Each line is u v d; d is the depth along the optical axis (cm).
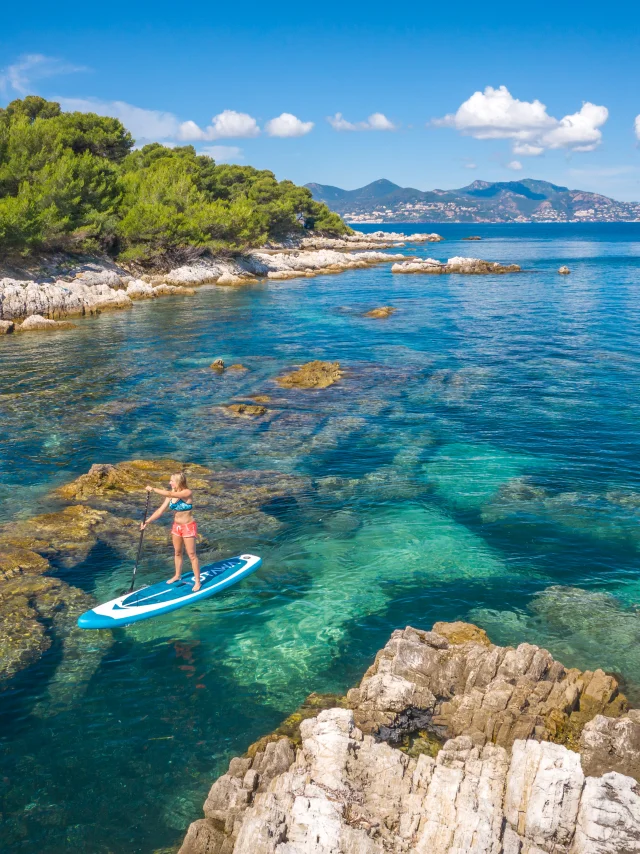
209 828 720
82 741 897
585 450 2036
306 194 15188
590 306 5319
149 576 1329
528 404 2534
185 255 7312
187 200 7669
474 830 663
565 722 868
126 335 3991
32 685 1007
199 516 1580
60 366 3128
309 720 857
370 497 1697
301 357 3384
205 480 1786
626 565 1366
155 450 2016
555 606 1217
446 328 4306
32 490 1723
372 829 686
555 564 1371
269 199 13038
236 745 891
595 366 3172
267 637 1132
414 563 1376
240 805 737
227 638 1129
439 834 672
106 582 1304
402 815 706
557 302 5594
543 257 11819
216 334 4044
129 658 1077
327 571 1346
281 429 2220
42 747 885
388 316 4812
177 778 835
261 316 4806
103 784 826
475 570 1347
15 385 2764
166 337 3928
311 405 2516
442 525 1545
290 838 667
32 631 1135
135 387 2748
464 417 2372
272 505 1645
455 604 1228
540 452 2022
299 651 1094
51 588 1266
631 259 11069
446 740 868
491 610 1206
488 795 720
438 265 8812
